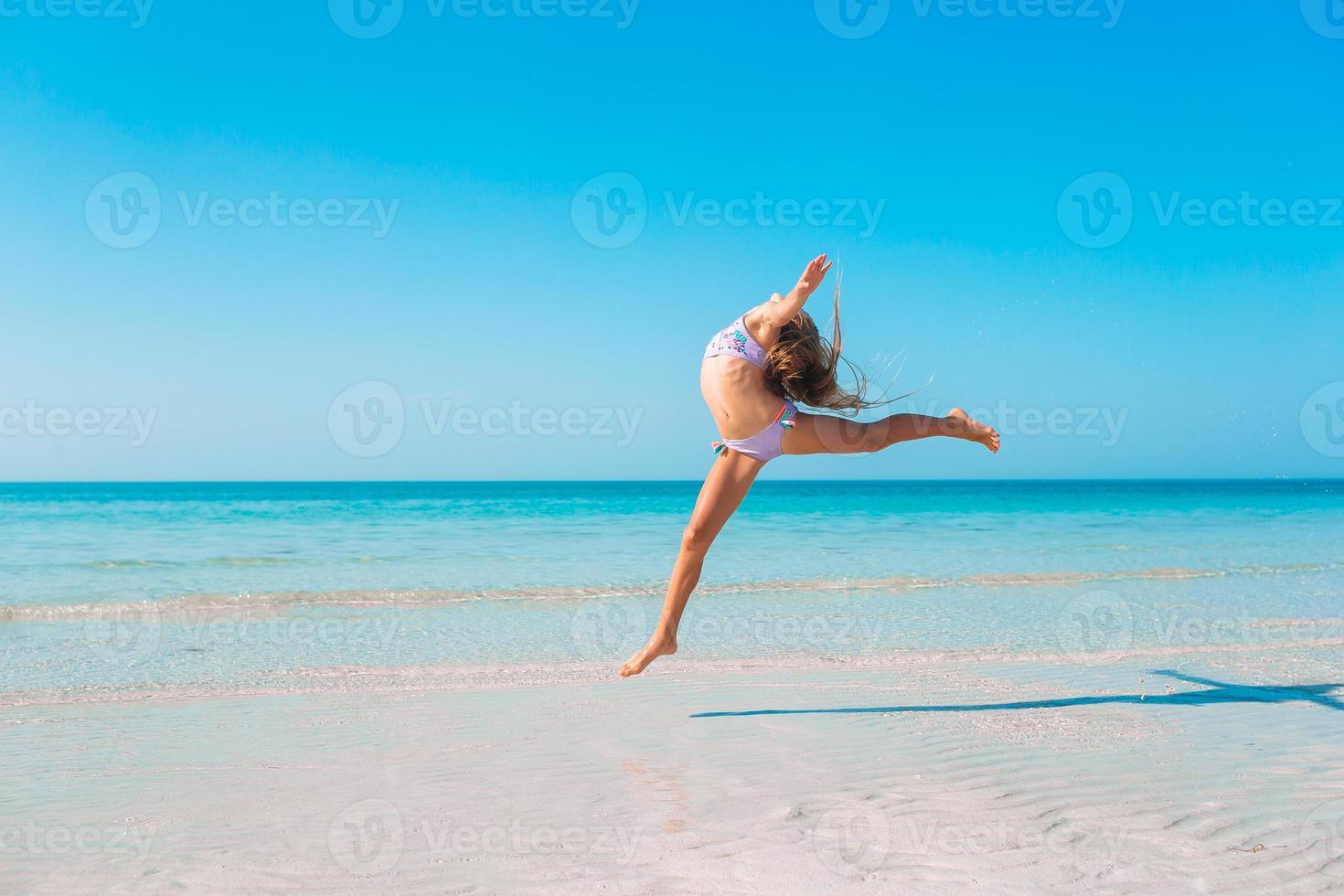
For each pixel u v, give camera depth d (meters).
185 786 4.64
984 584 14.35
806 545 21.41
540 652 9.06
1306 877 3.31
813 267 4.75
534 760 5.07
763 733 5.63
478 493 72.75
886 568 16.61
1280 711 6.22
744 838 3.73
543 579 15.04
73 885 3.37
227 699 6.82
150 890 3.33
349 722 6.05
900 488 89.62
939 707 6.40
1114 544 21.67
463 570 16.39
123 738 5.67
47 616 11.51
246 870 3.49
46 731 5.85
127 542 22.14
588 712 6.28
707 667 8.09
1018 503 50.19
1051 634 10.06
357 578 15.25
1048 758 5.01
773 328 5.09
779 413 5.26
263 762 5.10
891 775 4.68
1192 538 23.75
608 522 30.03
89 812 4.23
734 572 15.88
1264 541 22.59
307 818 4.11
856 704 6.50
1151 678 7.46
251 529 26.62
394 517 33.72
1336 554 19.33
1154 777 4.61
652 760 5.04
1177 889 3.20
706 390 5.38
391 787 4.57
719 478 5.54
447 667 8.17
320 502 49.03
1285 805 4.14
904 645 9.41
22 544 21.61
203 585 14.32
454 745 5.42
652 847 3.66
